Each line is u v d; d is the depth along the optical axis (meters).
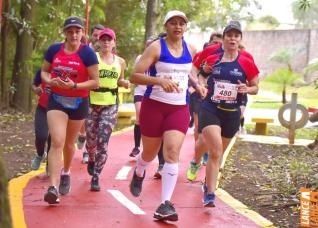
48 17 16.33
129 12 21.12
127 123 14.83
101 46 7.37
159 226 5.89
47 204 6.49
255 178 8.66
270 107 21.36
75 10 17.17
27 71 15.71
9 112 15.17
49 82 6.18
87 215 6.15
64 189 6.84
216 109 6.37
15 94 15.68
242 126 13.30
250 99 23.53
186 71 5.91
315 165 9.63
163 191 5.91
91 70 6.27
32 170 8.23
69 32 6.21
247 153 11.21
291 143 12.38
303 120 12.38
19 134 11.94
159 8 16.53
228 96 6.32
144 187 7.65
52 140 6.20
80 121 6.43
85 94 6.38
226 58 6.38
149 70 5.96
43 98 7.52
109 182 7.87
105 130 7.25
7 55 16.22
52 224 5.78
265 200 7.18
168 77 5.84
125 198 7.00
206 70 6.43
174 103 5.86
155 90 5.85
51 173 6.20
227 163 9.85
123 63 7.65
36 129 7.59
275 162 10.29
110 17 20.92
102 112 7.33
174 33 5.81
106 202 6.75
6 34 15.39
